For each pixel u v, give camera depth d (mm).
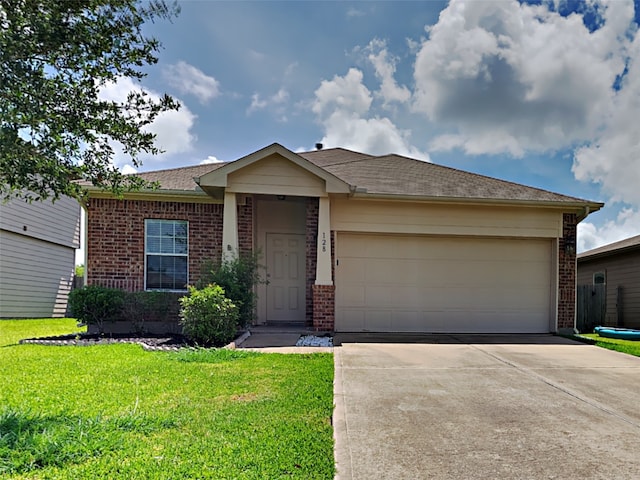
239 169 8945
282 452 2969
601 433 3645
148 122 3936
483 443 3377
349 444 3301
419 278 10188
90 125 3506
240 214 9719
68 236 18172
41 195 3564
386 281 10109
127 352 6637
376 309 10039
